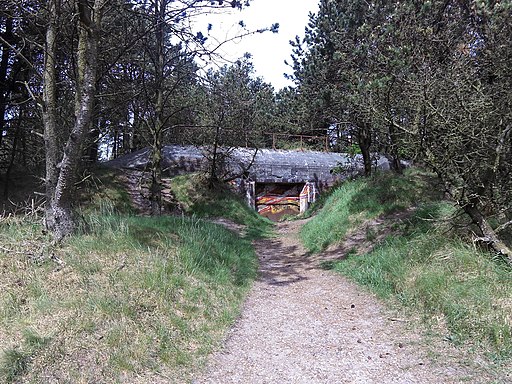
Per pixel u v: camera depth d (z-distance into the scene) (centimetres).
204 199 1631
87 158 1361
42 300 437
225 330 505
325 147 2441
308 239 1160
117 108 1302
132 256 607
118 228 698
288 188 2111
